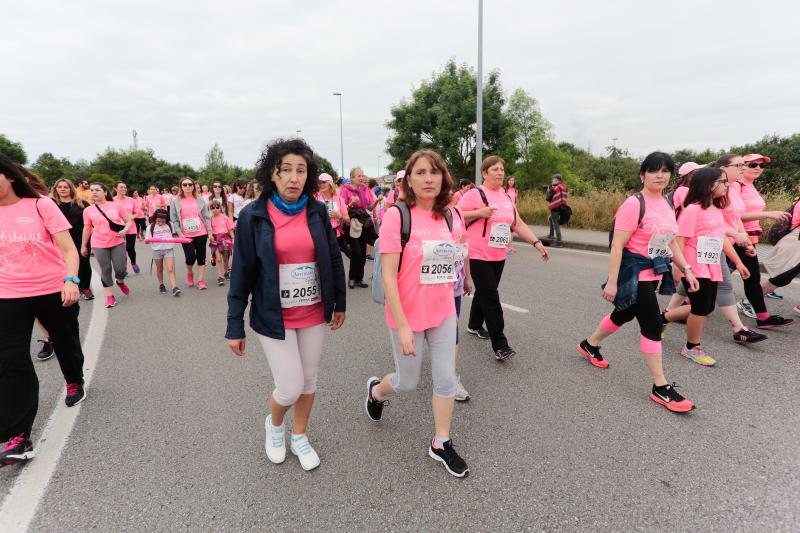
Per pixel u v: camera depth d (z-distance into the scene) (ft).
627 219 9.87
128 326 16.79
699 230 11.42
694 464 7.80
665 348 13.10
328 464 8.05
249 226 6.84
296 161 6.76
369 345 14.24
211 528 6.54
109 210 20.03
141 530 6.51
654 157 9.75
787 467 7.66
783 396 10.13
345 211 22.97
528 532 6.37
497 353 12.27
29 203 8.97
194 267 30.45
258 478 7.68
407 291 7.55
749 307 16.01
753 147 105.81
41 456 8.40
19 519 6.77
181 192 22.66
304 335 7.63
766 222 31.09
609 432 8.87
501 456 8.17
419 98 78.28
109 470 7.95
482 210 11.43
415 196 7.59
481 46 43.60
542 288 21.12
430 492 7.25
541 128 70.23
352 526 6.55
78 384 10.61
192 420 9.68
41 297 9.04
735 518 6.54
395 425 9.35
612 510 6.75
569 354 12.97
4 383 8.09
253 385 11.42
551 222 36.14
